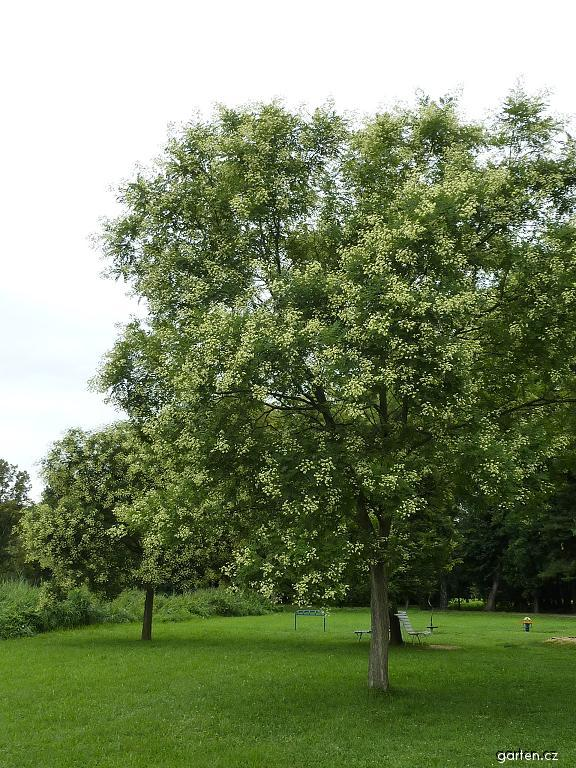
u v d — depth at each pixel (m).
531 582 58.78
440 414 13.34
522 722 12.78
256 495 14.43
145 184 16.52
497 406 15.97
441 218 13.19
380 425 14.13
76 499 27.22
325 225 15.73
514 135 16.16
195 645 26.83
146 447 20.12
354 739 11.69
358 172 15.98
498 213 14.72
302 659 22.30
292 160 16.09
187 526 15.73
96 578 27.17
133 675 18.69
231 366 12.76
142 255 16.89
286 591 13.06
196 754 10.92
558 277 14.40
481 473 13.43
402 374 12.57
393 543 14.68
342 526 13.32
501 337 15.34
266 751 11.01
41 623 33.06
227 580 26.95
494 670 19.59
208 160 16.31
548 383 16.23
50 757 10.84
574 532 46.75
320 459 12.97
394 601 27.92
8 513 75.94
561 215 16.08
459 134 16.31
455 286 12.97
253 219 15.49
